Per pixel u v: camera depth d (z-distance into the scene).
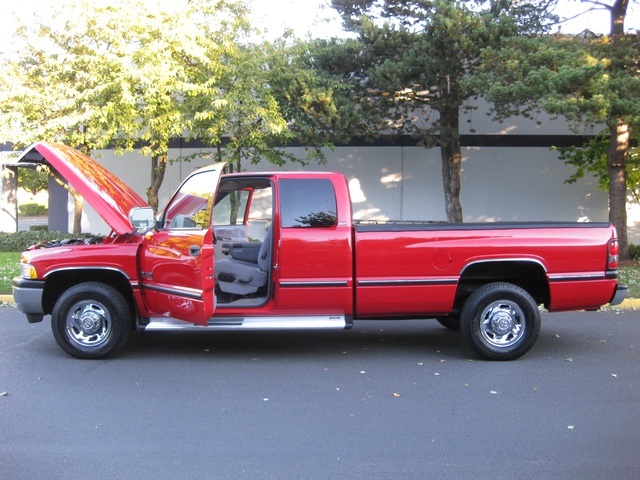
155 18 12.66
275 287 6.83
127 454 4.49
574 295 6.97
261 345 7.84
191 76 13.57
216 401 5.67
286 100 14.28
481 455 4.48
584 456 4.47
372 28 13.37
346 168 18.38
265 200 12.19
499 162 18.08
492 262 6.99
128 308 7.04
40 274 6.93
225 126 14.24
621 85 11.70
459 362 7.03
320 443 4.70
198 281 6.43
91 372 6.56
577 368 6.77
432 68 13.16
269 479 4.10
